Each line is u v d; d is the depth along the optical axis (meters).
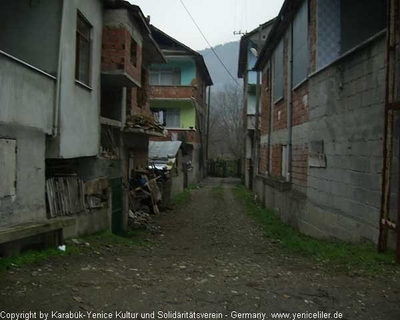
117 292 4.83
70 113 8.96
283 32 16.22
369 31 10.58
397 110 6.48
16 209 6.90
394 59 6.60
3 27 8.40
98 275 5.79
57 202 8.64
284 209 14.78
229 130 56.84
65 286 4.98
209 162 51.81
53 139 8.30
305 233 11.63
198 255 8.66
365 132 7.75
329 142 9.74
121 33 11.45
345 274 5.95
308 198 11.39
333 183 9.45
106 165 11.93
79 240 8.89
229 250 9.58
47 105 7.92
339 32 10.62
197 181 38.09
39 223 7.11
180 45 31.61
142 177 16.59
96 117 10.95
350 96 8.48
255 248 9.88
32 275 5.52
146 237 12.23
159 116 32.94
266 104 21.59
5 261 5.98
